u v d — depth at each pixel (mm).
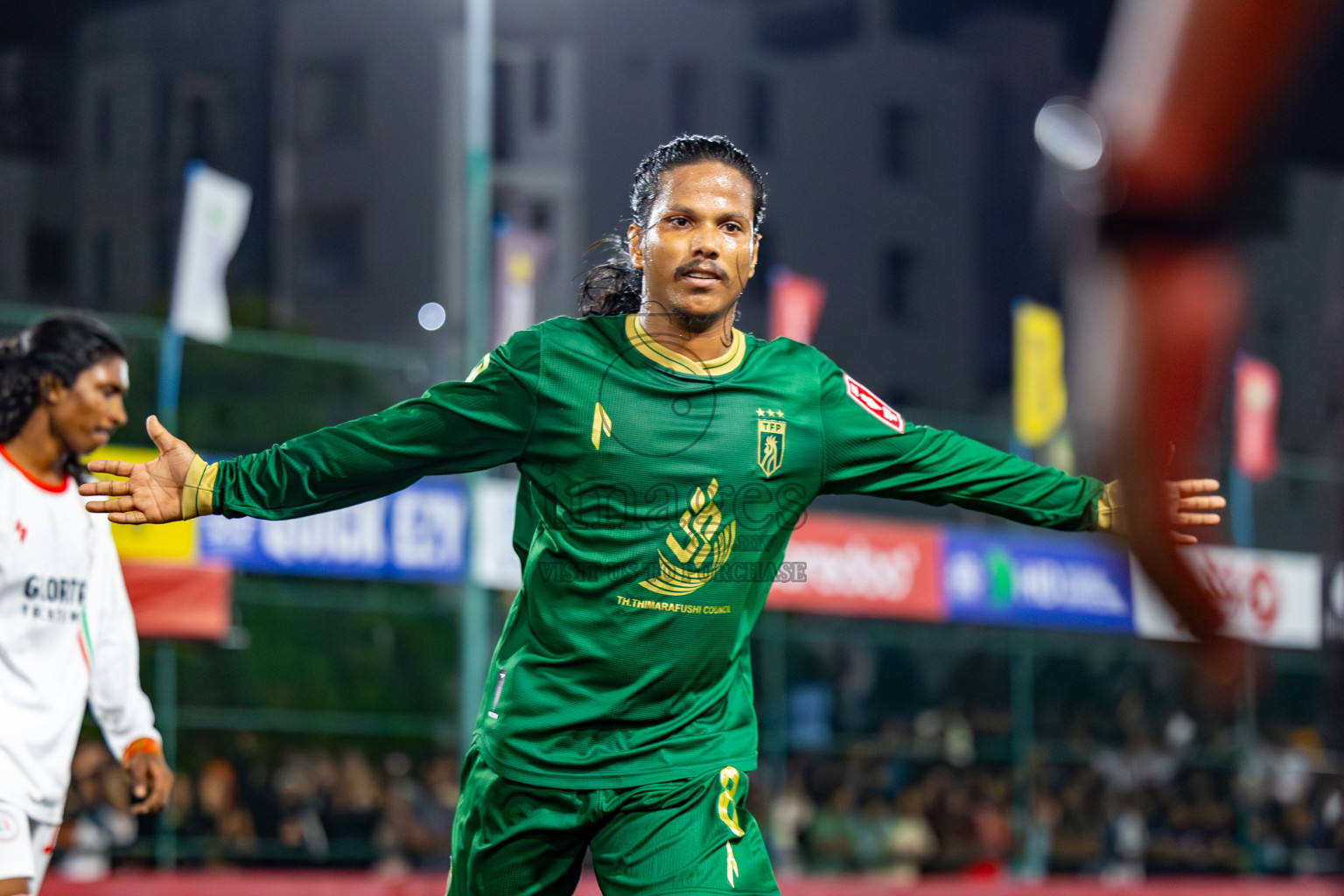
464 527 20922
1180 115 962
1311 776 28828
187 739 26516
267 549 18969
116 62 53562
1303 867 28297
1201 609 1312
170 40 54750
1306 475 29625
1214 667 1338
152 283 52406
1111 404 1045
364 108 57844
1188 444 1054
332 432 5125
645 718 5168
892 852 25141
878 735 29750
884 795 26453
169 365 20094
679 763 5145
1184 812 28547
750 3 63625
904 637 32625
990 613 24672
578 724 5148
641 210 5352
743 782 5246
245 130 55844
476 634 20562
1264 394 29031
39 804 6730
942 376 64375
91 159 52562
